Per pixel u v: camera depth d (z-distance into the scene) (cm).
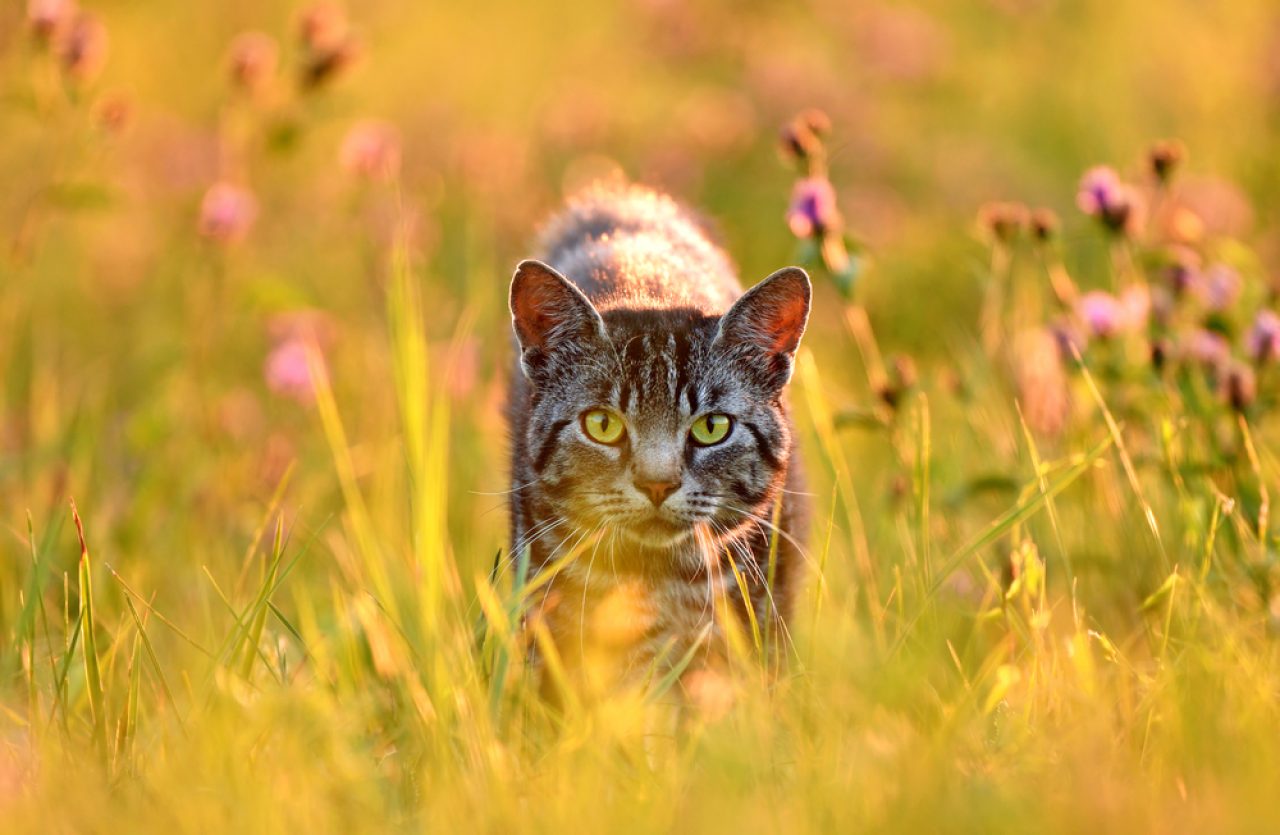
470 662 766
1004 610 857
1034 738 719
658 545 899
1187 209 1525
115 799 687
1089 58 2181
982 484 993
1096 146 1942
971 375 1153
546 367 921
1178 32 2186
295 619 1001
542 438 920
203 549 1103
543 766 716
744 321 908
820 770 684
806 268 1033
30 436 1264
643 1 2106
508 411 1056
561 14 2652
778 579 962
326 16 1323
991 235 1149
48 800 662
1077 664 774
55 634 970
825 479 1203
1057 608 919
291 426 1321
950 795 640
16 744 778
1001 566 925
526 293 909
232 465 1233
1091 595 976
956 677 838
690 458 897
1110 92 2084
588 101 1892
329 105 1566
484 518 1162
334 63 1316
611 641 917
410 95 2148
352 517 956
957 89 2133
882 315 1585
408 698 761
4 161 1725
